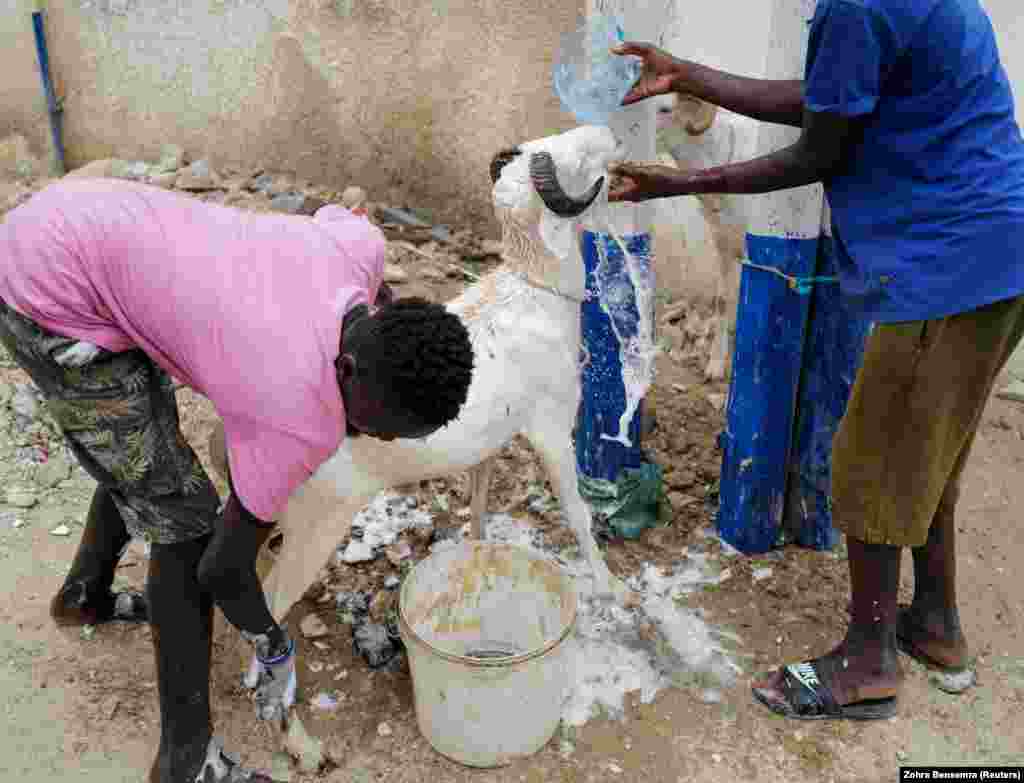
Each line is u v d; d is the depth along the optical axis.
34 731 2.46
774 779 2.41
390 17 4.73
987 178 2.13
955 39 2.06
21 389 3.61
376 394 1.75
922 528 2.38
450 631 2.70
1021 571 3.09
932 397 2.24
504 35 4.55
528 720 2.36
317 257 2.06
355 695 2.61
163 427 2.10
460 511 3.30
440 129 4.88
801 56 2.64
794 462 3.12
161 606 2.15
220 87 5.14
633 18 2.68
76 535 3.13
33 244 1.89
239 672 2.64
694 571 3.07
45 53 5.20
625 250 2.79
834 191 2.32
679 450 3.61
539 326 2.50
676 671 2.70
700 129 3.50
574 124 4.57
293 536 2.33
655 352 3.02
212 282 1.91
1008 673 2.72
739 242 3.78
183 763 2.23
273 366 1.88
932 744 2.51
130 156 5.33
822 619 2.90
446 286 4.45
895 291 2.20
